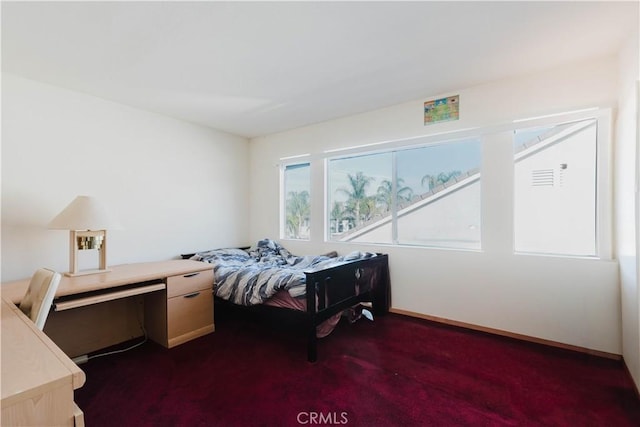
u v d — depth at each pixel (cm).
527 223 265
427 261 308
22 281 232
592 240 243
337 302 260
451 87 281
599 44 208
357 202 365
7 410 70
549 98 248
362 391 188
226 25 182
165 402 179
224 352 245
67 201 267
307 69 241
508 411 169
